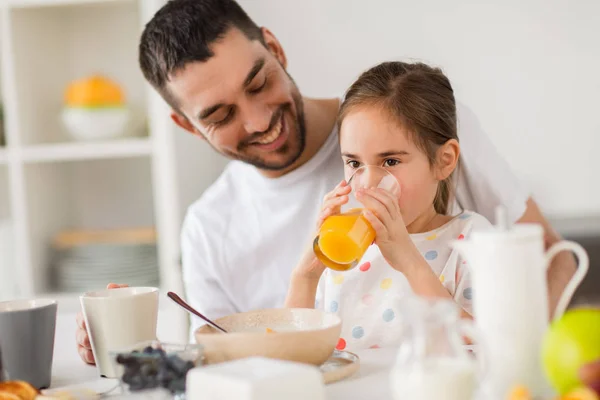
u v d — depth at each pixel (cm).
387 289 158
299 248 190
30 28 301
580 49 311
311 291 147
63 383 112
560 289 175
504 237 87
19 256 292
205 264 197
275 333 98
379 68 163
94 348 114
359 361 108
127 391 94
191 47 164
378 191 132
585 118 312
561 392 83
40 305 113
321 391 81
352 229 127
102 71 320
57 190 316
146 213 323
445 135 158
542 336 87
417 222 162
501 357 87
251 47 167
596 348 80
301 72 326
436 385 76
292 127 175
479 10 315
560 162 314
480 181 182
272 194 192
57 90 319
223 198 202
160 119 282
